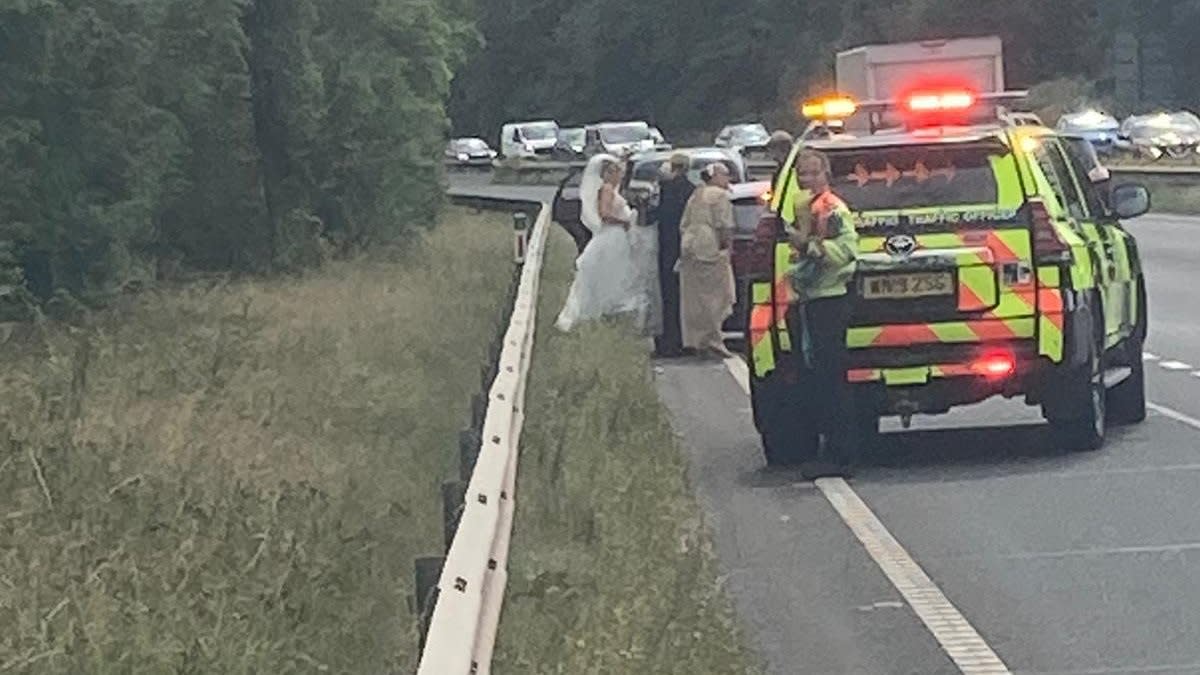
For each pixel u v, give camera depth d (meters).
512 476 12.15
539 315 26.31
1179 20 91.62
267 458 14.94
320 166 37.38
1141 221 46.88
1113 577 11.51
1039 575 11.66
